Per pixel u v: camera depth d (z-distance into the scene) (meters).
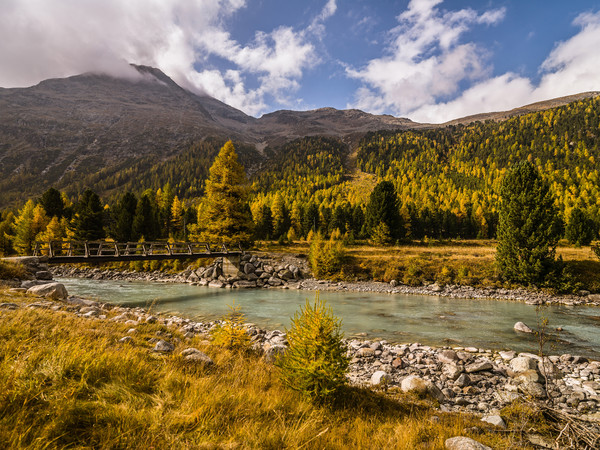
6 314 6.75
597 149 159.88
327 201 134.38
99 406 3.45
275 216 85.25
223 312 18.67
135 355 5.58
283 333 13.66
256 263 34.72
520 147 187.88
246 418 4.11
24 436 2.70
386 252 40.53
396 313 19.23
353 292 27.95
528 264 26.39
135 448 2.93
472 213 93.62
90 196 54.28
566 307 21.64
